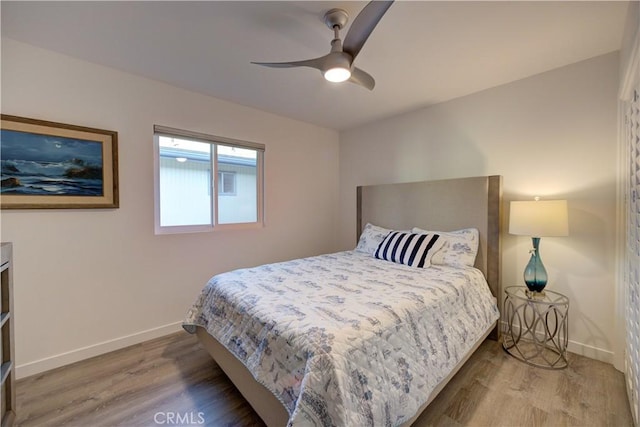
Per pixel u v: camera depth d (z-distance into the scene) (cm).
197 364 205
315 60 157
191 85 253
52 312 200
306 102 293
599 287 205
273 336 130
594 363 201
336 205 402
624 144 186
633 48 146
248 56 205
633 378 152
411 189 303
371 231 318
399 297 162
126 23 167
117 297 228
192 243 270
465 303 193
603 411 155
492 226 245
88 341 214
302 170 360
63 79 201
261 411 136
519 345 228
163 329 251
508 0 149
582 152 211
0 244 140
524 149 239
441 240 248
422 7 154
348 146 391
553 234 192
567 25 169
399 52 199
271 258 332
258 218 326
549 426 146
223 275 211
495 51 198
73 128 204
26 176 188
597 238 205
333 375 105
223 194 298
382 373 121
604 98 202
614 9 155
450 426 145
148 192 242
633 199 159
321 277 206
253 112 311
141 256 240
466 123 274
